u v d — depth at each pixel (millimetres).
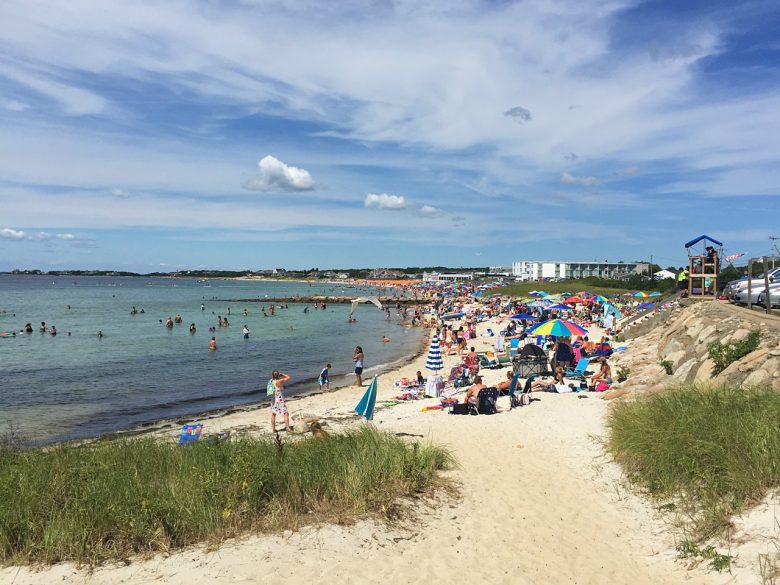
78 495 6949
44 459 8812
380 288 186125
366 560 6145
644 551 6926
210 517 6523
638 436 9562
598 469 9758
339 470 8203
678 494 7934
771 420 8172
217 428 16484
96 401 21188
